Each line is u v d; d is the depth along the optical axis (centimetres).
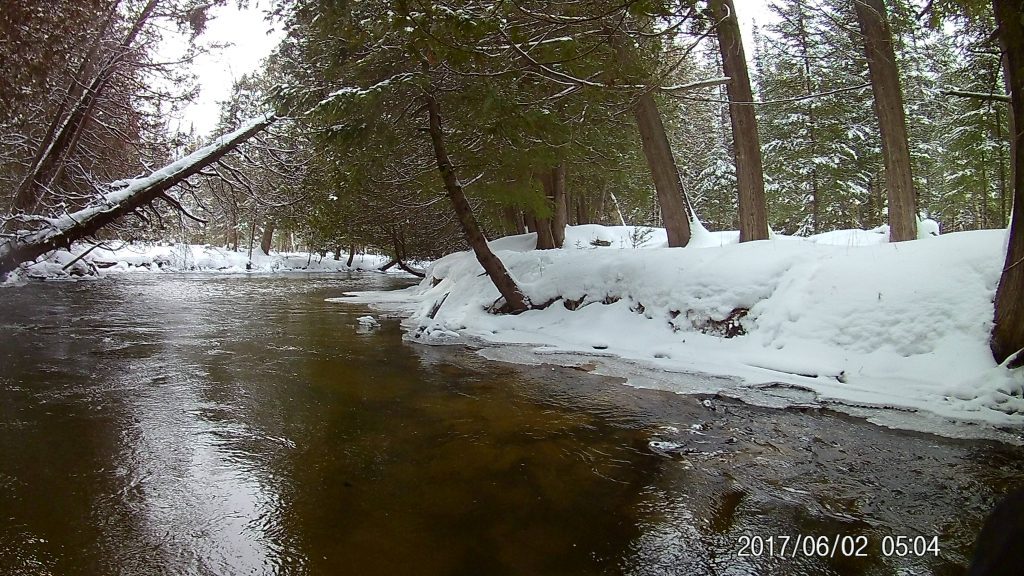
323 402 623
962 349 642
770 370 745
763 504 379
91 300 1669
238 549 312
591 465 447
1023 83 573
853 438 512
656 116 1317
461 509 366
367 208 1830
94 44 1149
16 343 943
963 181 2219
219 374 751
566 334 1050
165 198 1240
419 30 630
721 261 964
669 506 375
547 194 1827
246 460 446
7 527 329
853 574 295
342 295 2097
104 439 485
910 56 2072
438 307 1365
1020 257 593
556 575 291
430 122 1131
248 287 2400
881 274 777
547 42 733
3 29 828
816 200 2406
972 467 443
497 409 606
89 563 294
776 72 2652
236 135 1329
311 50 1177
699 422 561
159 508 359
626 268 1099
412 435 516
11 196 1228
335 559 304
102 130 1317
